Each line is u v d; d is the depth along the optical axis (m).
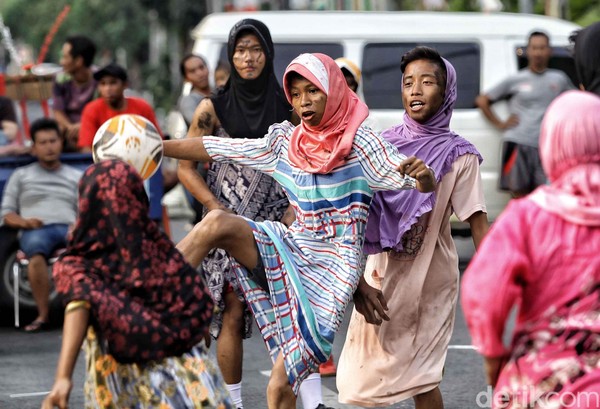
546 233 7.84
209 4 60.84
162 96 71.75
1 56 100.81
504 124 24.56
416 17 25.47
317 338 10.84
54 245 18.98
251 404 14.07
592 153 7.83
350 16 25.44
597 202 7.75
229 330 12.66
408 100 11.40
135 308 8.57
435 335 11.38
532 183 24.45
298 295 10.87
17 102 22.81
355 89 16.88
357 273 11.02
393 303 11.36
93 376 8.85
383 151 10.95
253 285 11.06
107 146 9.66
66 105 22.94
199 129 13.30
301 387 11.91
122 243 8.60
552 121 7.94
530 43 24.27
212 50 25.14
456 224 25.17
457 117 24.77
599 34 12.16
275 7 50.31
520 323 8.04
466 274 7.95
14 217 18.75
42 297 18.95
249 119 13.23
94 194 8.61
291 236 11.24
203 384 8.77
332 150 11.00
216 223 10.64
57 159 19.06
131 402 8.73
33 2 96.69
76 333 8.46
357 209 11.01
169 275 8.72
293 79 11.02
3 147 19.36
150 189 19.64
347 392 11.59
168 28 70.00
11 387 15.20
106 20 85.12
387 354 11.38
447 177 11.27
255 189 13.02
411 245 11.33
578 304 7.82
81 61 22.78
